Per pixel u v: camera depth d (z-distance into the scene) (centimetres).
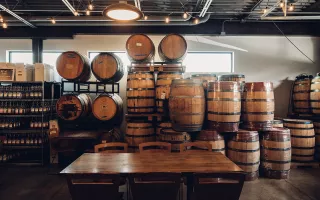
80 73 452
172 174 184
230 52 569
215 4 470
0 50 570
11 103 508
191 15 497
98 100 450
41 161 475
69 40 564
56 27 554
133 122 418
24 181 375
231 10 504
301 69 564
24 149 505
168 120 429
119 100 503
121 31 554
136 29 554
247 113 370
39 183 366
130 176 184
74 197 189
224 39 564
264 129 365
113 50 563
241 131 361
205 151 280
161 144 294
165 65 441
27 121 506
